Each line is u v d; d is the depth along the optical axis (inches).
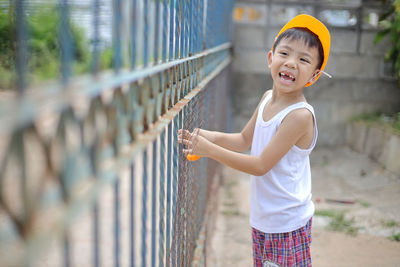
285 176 76.0
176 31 60.6
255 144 80.8
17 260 19.7
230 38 237.3
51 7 42.6
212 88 121.2
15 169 21.5
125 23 32.0
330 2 255.6
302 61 73.1
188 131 68.7
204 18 99.7
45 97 22.0
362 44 249.9
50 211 22.0
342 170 212.1
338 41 250.2
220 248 130.8
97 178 26.8
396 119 234.2
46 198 21.8
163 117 49.6
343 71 253.1
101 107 27.9
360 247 131.0
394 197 169.8
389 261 122.0
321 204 167.3
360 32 249.0
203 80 92.3
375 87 253.4
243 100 260.4
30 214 20.3
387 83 252.5
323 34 73.7
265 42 254.1
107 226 125.8
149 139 38.4
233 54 243.9
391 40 223.0
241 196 180.1
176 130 62.3
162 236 55.3
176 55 61.2
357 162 220.1
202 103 90.6
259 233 80.5
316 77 77.0
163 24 50.3
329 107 256.8
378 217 152.6
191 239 85.1
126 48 35.6
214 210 146.3
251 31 253.3
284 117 73.9
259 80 257.9
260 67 256.8
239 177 208.1
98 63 27.8
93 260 29.2
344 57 251.3
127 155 32.3
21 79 22.6
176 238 66.1
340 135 258.7
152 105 44.2
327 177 204.1
